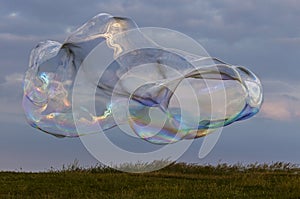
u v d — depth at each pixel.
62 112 10.20
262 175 15.48
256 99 9.79
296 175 15.75
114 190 12.93
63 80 10.17
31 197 11.85
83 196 12.06
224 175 16.47
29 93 10.33
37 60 10.41
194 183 14.02
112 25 10.05
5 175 14.88
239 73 9.84
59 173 15.48
